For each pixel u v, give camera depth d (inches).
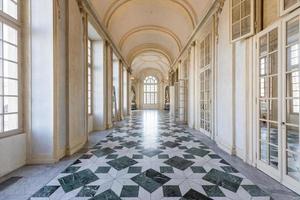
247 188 97.3
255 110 129.6
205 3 234.7
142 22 386.6
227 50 165.0
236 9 144.6
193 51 303.0
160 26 398.3
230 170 122.0
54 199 86.2
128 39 440.5
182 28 357.4
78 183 103.1
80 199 86.4
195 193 92.2
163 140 213.5
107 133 257.3
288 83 102.3
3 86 117.6
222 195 90.2
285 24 102.1
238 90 149.9
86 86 205.0
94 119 281.4
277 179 105.6
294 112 100.2
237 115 151.4
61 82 150.8
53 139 136.2
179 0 284.2
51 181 105.5
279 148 104.9
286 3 99.8
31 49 135.5
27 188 97.0
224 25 171.9
